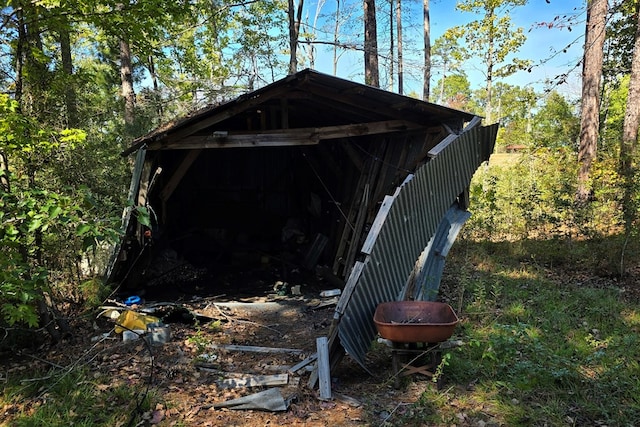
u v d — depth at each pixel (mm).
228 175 9836
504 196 10578
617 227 7957
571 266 7496
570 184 9258
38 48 5039
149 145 6141
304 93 6438
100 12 4734
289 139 6469
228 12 15797
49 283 5008
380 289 4305
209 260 8828
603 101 18797
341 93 6090
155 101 11758
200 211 9766
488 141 6555
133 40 5590
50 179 5773
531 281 6633
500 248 8695
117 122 10031
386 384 3617
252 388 3654
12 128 3674
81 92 7711
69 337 4766
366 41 12641
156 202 7777
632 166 8266
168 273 7570
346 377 3893
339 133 6500
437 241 6035
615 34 10883
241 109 6152
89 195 3293
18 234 3523
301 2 14305
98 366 4039
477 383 3594
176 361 4195
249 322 5570
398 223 4535
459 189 6113
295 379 3762
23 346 4574
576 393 3330
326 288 7289
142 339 4176
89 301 5258
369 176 7691
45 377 3639
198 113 5832
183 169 7312
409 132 7020
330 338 3812
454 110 5836
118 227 3260
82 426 3002
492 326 4648
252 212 9844
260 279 7824
